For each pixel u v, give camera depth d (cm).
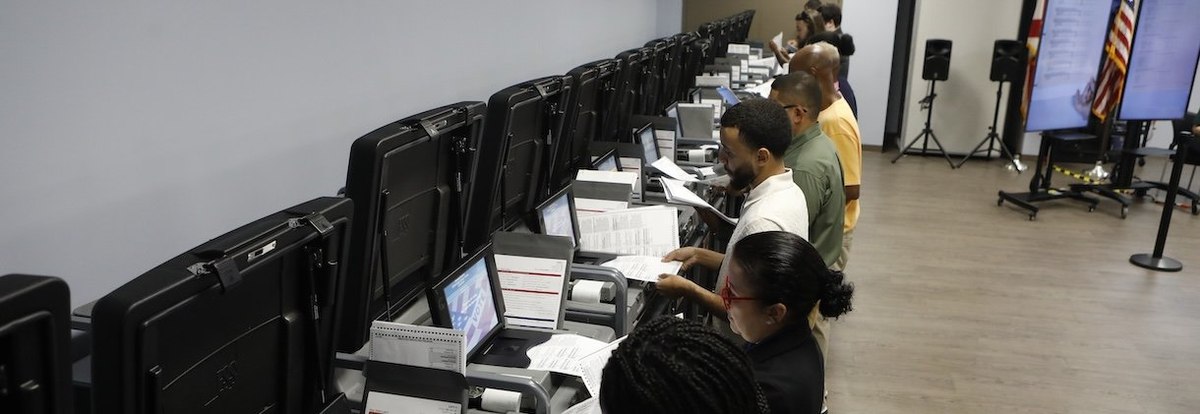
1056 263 495
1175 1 574
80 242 141
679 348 85
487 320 183
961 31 764
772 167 217
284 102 192
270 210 191
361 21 219
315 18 200
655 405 81
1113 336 393
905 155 812
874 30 802
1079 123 623
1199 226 573
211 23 166
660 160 330
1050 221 583
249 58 178
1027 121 602
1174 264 484
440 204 173
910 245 527
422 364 143
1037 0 706
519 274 200
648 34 639
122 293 87
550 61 383
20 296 64
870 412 324
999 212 607
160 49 154
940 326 404
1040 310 424
